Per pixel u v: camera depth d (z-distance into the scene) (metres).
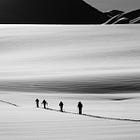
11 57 159.12
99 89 97.56
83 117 41.34
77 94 91.31
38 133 26.77
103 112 54.12
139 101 73.44
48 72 123.06
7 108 57.44
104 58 148.75
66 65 137.38
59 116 42.38
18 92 95.12
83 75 112.94
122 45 175.00
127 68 125.56
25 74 120.62
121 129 28.58
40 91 96.62
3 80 110.50
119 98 84.25
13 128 30.11
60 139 23.19
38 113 47.09
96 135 24.94
